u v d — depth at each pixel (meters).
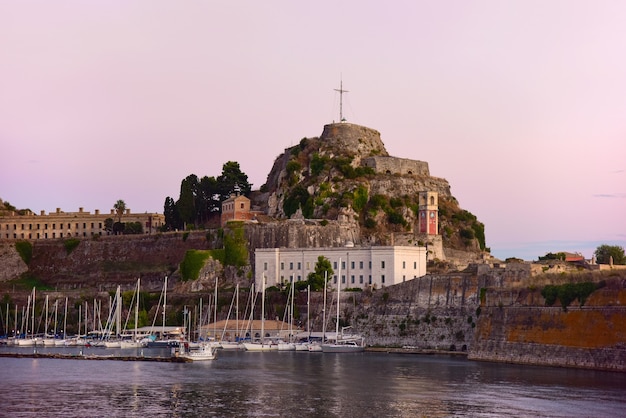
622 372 184.25
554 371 191.25
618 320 186.75
